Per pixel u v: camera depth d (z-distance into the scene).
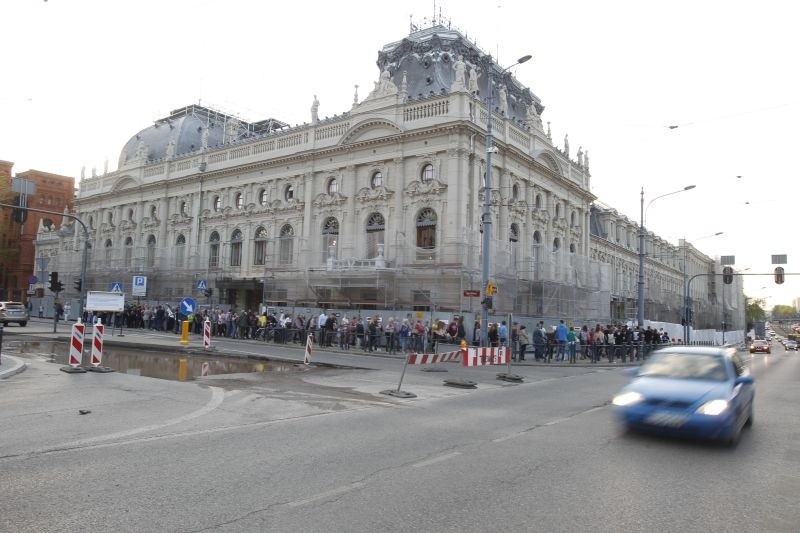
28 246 79.44
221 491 6.18
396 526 5.29
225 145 48.62
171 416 10.54
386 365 22.39
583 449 8.61
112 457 7.51
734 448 8.87
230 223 47.66
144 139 59.00
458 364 24.36
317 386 15.73
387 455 7.99
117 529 5.05
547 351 28.55
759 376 24.02
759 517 5.73
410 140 36.94
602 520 5.55
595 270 48.75
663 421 8.95
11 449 7.85
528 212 41.62
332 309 36.50
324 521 5.37
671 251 91.69
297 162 42.94
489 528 5.28
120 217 58.59
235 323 34.41
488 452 8.33
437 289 33.78
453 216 34.50
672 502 6.14
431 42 41.78
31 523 5.16
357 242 39.06
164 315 40.84
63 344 26.34
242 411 11.40
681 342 50.44
